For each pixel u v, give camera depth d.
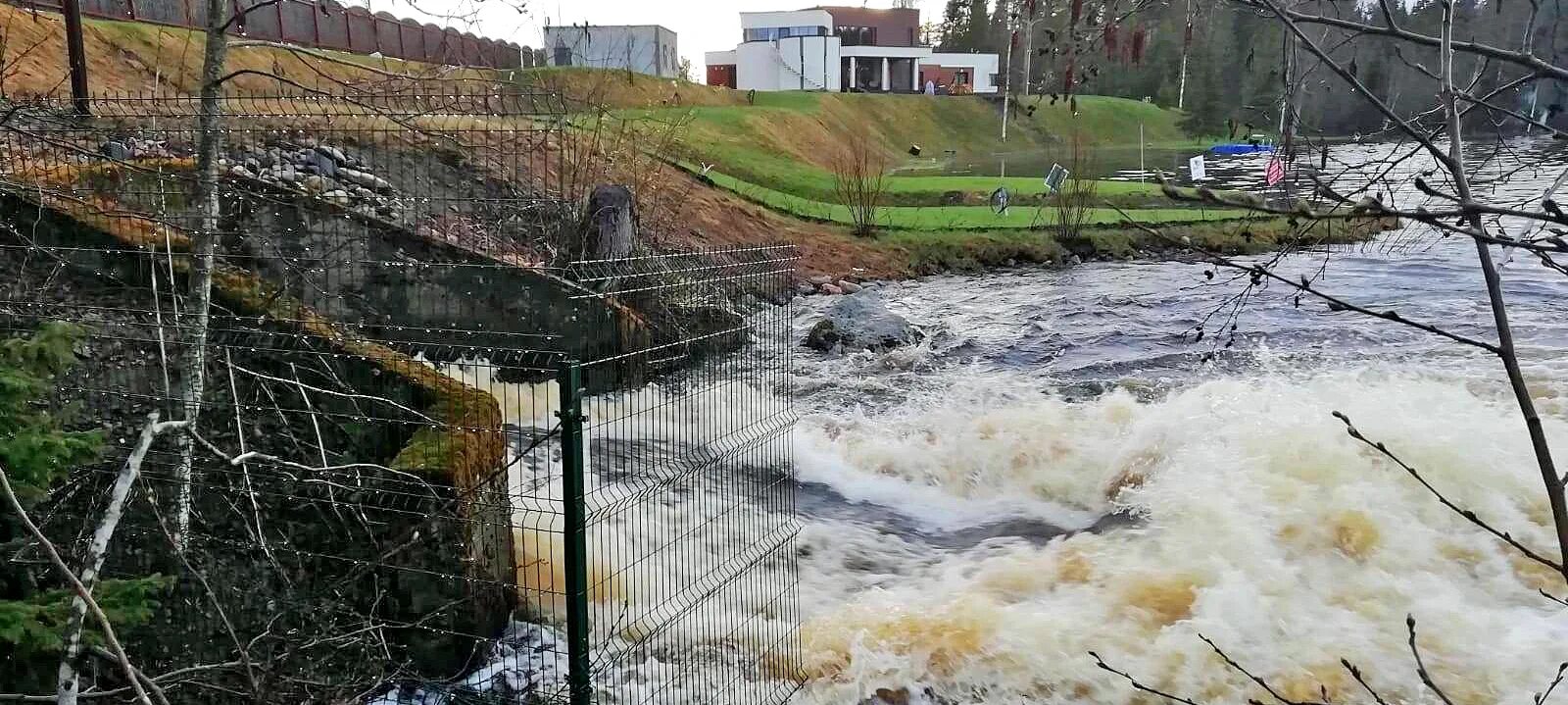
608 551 5.23
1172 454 8.95
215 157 6.02
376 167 10.09
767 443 6.04
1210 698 5.95
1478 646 6.14
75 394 5.71
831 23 70.50
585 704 4.30
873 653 6.37
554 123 13.16
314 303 8.46
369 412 5.75
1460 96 2.21
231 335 5.96
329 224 8.99
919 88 71.56
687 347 5.38
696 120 34.81
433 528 5.21
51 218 6.87
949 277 21.31
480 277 9.34
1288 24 2.32
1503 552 7.00
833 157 44.16
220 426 5.76
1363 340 12.80
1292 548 7.29
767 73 69.56
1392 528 7.31
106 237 6.82
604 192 12.52
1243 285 17.42
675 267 5.56
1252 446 8.62
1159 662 6.22
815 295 18.97
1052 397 11.43
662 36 46.91
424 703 5.11
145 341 5.68
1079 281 19.72
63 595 4.41
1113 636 6.48
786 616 6.45
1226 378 11.48
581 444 4.23
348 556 5.37
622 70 28.72
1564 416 8.88
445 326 9.38
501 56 13.71
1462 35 2.78
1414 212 1.94
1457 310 14.48
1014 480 9.52
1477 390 9.81
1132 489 8.77
